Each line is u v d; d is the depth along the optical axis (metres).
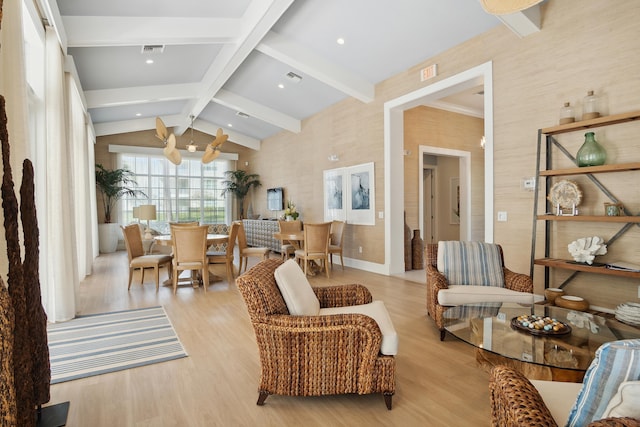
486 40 4.04
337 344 1.89
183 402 2.01
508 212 3.82
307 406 1.97
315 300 2.34
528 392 1.07
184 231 4.43
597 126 3.09
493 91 3.96
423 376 2.31
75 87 4.49
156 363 2.50
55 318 3.39
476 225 7.11
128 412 1.91
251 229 9.45
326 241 5.52
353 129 6.40
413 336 3.02
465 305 2.62
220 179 11.10
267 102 7.57
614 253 3.06
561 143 3.40
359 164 6.26
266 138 10.08
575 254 3.12
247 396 2.07
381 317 2.15
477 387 2.17
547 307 2.56
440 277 3.12
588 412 0.89
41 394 1.75
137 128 8.81
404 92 5.23
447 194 8.17
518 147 3.72
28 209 1.68
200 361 2.53
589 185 3.22
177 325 3.30
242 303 4.07
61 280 3.42
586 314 2.39
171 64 5.68
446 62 4.54
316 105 7.18
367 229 6.10
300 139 8.23
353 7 4.17
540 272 3.58
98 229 8.58
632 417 0.77
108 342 2.88
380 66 5.25
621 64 2.96
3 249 1.60
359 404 1.99
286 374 1.93
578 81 3.24
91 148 7.49
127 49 4.86
